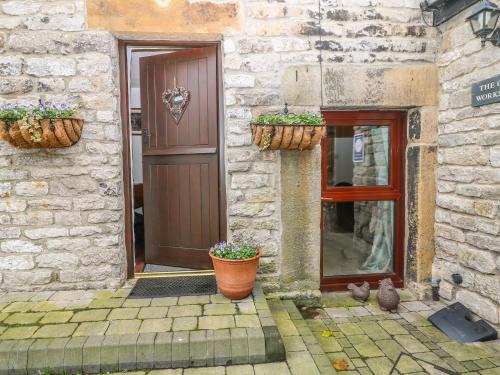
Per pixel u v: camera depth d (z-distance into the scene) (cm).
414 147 289
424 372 200
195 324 208
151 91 311
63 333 198
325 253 310
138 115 479
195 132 298
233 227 273
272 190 274
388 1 275
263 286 279
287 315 251
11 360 185
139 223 467
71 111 234
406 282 307
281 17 267
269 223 275
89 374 189
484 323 239
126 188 279
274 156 272
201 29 261
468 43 249
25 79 249
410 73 277
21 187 254
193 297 246
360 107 282
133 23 255
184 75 297
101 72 254
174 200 310
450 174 270
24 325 207
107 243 264
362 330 245
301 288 283
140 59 312
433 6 268
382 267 324
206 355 194
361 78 273
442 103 278
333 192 301
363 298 285
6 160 252
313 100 271
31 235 257
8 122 221
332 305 282
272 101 269
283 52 269
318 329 246
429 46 281
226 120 271
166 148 309
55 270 261
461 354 217
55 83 251
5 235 255
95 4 251
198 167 300
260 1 264
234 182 271
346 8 272
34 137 223
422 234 289
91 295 251
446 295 278
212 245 299
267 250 277
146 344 191
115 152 261
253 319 214
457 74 261
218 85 287
